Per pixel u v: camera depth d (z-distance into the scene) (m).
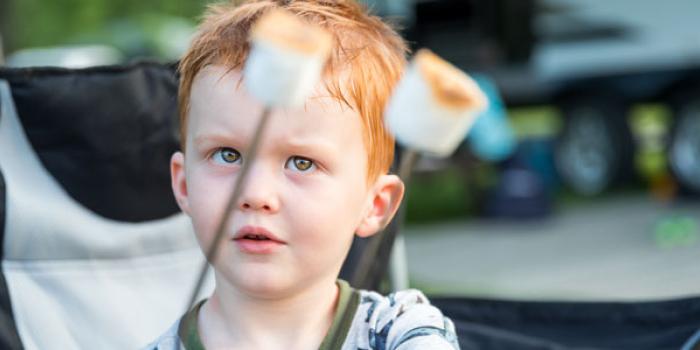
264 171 1.38
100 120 2.14
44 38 14.10
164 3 13.05
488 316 2.11
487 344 1.98
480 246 7.89
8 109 2.12
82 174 2.13
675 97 9.66
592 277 6.62
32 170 2.12
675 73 9.63
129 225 2.15
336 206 1.41
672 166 9.64
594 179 10.10
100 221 2.13
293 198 1.39
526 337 2.01
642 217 8.87
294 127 1.38
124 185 2.15
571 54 9.92
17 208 2.07
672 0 9.48
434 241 8.19
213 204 1.40
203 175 1.42
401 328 1.49
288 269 1.40
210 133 1.40
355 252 1.99
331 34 1.47
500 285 6.43
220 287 1.49
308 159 1.40
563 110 10.15
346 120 1.42
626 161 10.04
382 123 1.49
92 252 2.11
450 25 9.15
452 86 1.09
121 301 2.11
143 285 2.15
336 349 1.48
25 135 2.12
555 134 10.23
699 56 9.49
